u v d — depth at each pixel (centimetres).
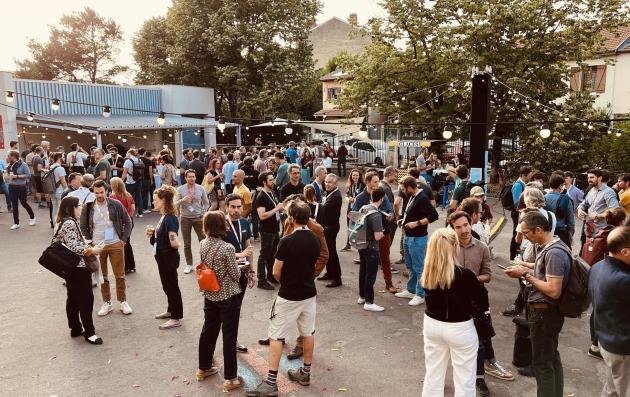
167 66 3378
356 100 2242
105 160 1230
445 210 1570
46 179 1185
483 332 421
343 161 2459
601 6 1875
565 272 405
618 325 370
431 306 400
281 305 466
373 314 682
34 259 946
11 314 677
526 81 1889
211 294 477
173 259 620
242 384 493
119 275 672
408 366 531
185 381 498
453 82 1914
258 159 1406
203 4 3183
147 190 1456
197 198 864
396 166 2383
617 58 2389
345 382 497
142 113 2648
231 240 520
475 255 496
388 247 773
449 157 2242
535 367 429
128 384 492
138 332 618
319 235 552
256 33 2998
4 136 1872
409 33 2056
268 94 3117
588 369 524
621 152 1800
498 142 2052
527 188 613
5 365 530
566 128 1894
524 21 1841
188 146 2850
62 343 586
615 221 554
